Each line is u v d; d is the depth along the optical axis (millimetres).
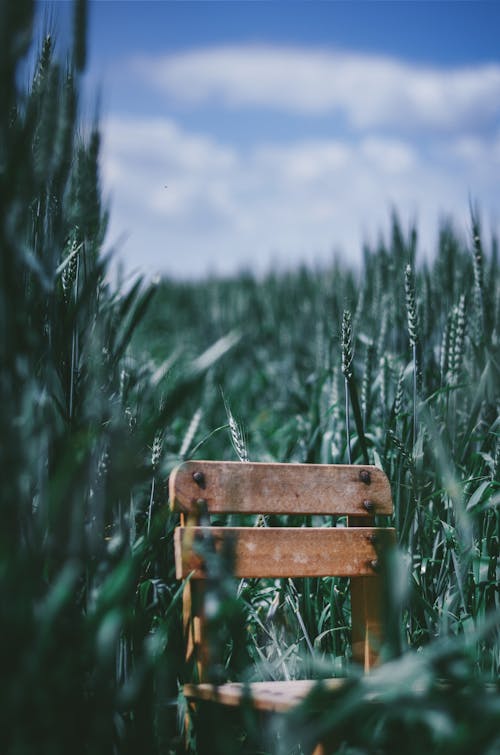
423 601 2607
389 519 3066
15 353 1776
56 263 2252
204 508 2389
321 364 4805
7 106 1793
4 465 1683
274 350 6914
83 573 2010
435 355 3770
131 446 1921
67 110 2027
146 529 2545
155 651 2174
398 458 3098
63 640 1754
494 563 2773
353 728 1942
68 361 2348
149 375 3270
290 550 2506
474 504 2783
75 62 2033
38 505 2012
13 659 1630
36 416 1917
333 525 3090
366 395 3588
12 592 1634
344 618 2910
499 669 2617
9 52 1765
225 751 2064
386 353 3631
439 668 1987
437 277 3988
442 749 1818
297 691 2100
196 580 2297
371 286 4426
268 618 2791
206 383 5230
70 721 1731
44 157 1934
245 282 8141
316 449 3705
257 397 6113
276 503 2535
